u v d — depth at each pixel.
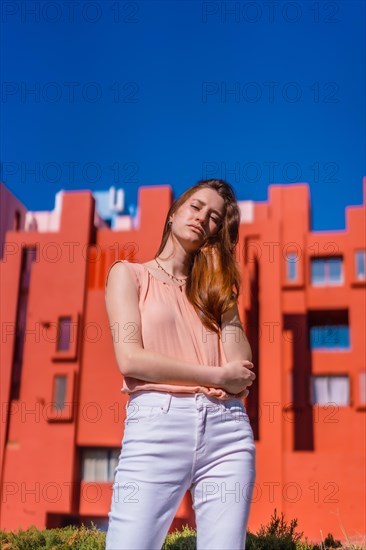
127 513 1.72
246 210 14.09
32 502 12.13
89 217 13.93
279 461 11.78
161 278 2.06
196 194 2.18
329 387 12.51
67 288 13.48
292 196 13.97
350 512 11.37
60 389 12.78
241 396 1.92
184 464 1.77
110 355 12.95
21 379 12.97
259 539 3.50
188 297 2.04
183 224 2.12
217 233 2.16
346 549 3.81
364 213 13.51
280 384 12.32
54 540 4.05
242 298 12.61
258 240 13.45
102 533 4.15
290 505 11.55
